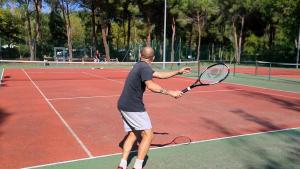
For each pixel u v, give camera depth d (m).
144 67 4.36
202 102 11.02
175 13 38.34
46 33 54.09
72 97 11.73
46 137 6.49
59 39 52.59
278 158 5.43
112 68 30.52
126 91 4.45
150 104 10.44
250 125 7.79
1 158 5.28
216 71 5.09
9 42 47.62
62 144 6.04
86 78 19.45
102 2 36.31
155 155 5.45
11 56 41.81
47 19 55.44
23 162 5.11
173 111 9.36
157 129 7.26
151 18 39.41
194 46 53.09
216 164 5.11
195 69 29.31
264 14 45.66
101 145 5.99
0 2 38.62
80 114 8.71
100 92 13.16
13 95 12.09
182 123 7.88
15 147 5.85
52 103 10.40
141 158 4.53
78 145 5.98
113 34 59.81
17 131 6.93
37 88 14.26
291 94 13.66
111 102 10.71
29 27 37.91
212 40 53.75
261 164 5.14
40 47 41.38
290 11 38.44
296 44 41.84
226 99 11.82
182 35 48.12
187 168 4.92
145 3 35.69
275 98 12.36
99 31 51.47
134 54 42.44
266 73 27.69
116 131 6.98
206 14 42.97
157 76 4.79
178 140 6.38
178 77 21.47
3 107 9.62
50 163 5.06
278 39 47.38
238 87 15.88
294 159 5.39
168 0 37.09
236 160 5.30
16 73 22.62
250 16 48.41
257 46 51.78
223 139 6.51
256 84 17.59
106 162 5.10
